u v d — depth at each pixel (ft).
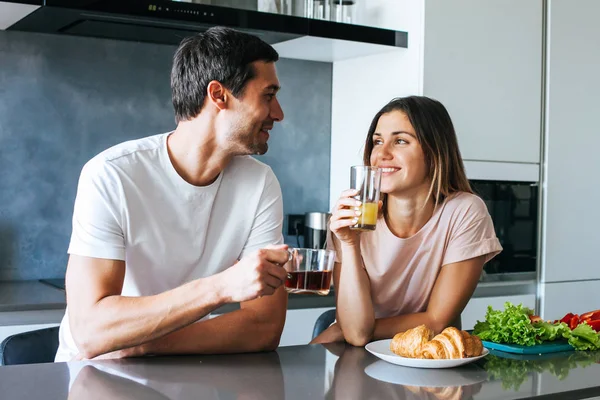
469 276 6.61
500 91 11.43
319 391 4.52
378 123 6.86
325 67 12.49
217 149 5.91
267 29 9.90
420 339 5.26
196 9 9.40
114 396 4.31
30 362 6.39
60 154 10.50
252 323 5.58
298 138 12.30
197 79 5.73
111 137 10.80
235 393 4.43
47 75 10.36
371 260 6.82
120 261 5.67
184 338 5.40
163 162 5.97
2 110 10.14
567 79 12.12
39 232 10.44
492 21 11.30
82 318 5.38
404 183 6.61
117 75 10.80
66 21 9.45
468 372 5.11
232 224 6.26
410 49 10.85
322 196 12.55
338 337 6.61
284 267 5.04
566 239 12.23
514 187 11.66
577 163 12.29
